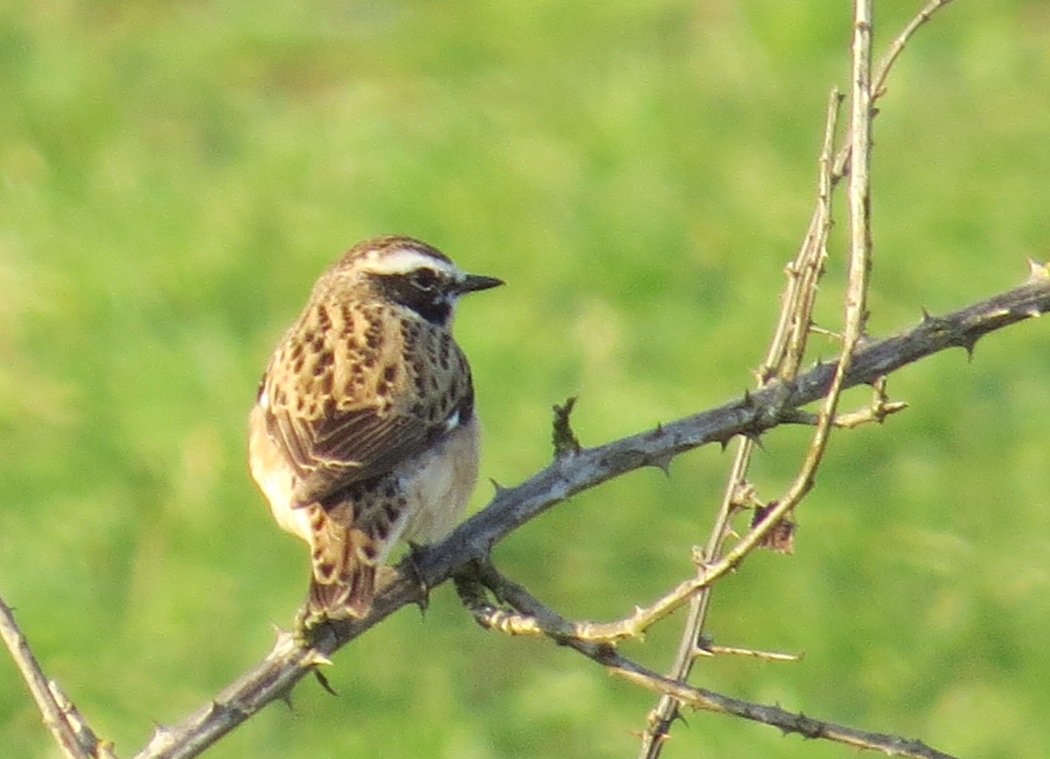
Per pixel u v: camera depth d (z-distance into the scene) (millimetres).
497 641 14117
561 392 16359
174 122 21219
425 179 19422
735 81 21172
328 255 18344
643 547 14867
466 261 18219
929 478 15273
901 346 7770
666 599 7051
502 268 18078
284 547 14812
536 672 13844
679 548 14797
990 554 14578
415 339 9250
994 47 21594
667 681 7230
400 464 8609
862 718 13438
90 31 23219
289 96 21828
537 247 18219
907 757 7145
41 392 16406
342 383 8938
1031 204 18828
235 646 13984
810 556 14609
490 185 19188
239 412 16016
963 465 15461
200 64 22422
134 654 13930
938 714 13453
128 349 16984
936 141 20109
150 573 14633
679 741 13195
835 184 7848
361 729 13422
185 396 16297
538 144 19969
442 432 8859
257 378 16438
